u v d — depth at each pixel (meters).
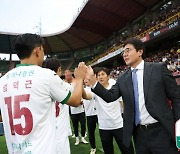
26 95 1.56
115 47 24.56
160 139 2.33
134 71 2.52
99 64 28.39
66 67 36.97
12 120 1.58
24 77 1.62
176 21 14.57
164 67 2.41
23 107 1.55
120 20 25.58
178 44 18.50
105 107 3.61
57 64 3.43
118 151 5.05
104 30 28.95
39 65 1.77
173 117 2.33
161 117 2.28
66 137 3.33
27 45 1.67
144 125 2.39
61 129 3.27
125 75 2.63
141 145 2.43
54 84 1.64
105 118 3.64
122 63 25.34
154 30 16.97
